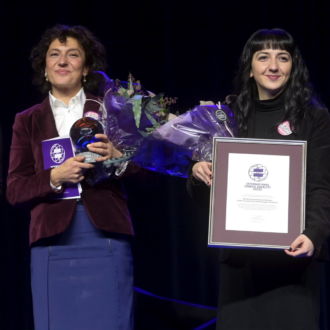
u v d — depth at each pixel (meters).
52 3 7.46
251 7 7.48
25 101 7.42
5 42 7.42
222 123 4.48
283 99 4.39
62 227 4.52
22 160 4.68
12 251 7.52
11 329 7.49
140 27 7.55
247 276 4.29
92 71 4.93
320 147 4.21
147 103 4.71
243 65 4.49
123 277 4.66
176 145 4.52
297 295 4.20
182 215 7.50
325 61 7.43
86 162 4.44
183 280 7.50
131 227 4.71
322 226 4.04
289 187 4.12
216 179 4.16
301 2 7.44
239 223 4.11
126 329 4.64
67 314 4.59
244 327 4.25
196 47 7.50
